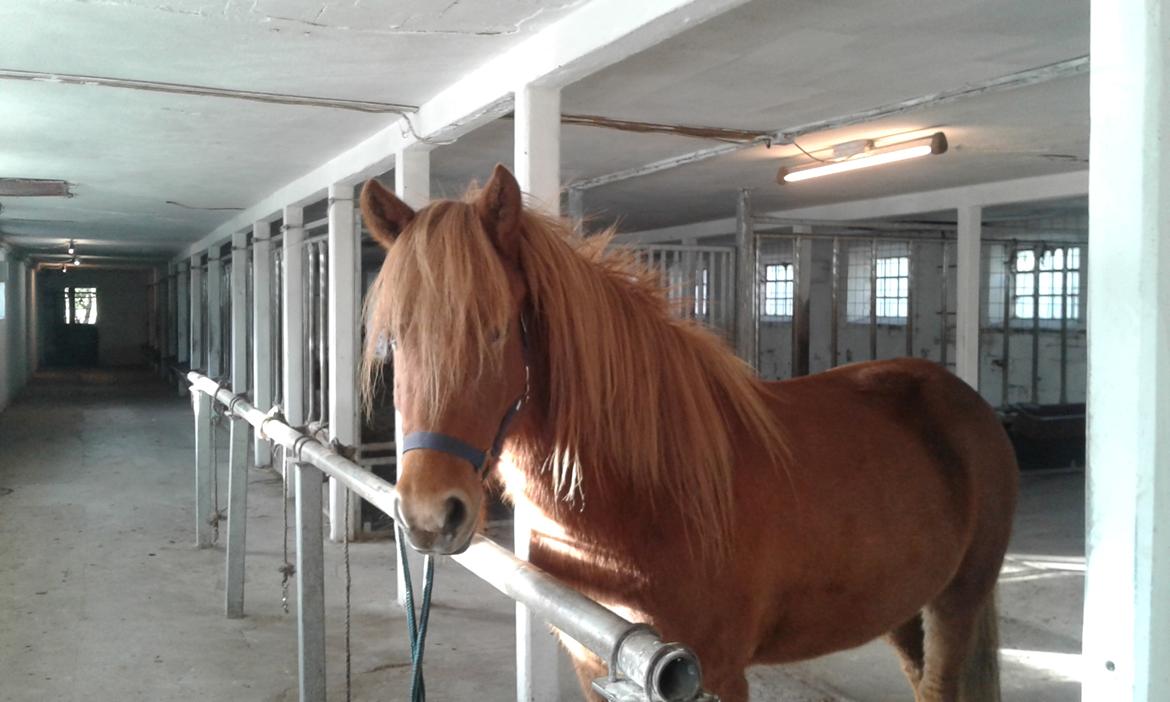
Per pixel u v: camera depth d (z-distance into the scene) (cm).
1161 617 101
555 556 162
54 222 960
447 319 133
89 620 388
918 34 286
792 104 392
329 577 454
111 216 893
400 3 252
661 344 164
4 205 792
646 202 754
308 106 384
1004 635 369
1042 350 877
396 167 420
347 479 200
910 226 753
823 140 466
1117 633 104
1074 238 864
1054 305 870
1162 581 101
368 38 285
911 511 190
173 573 461
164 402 1321
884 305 944
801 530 169
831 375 228
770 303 1083
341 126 429
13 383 1382
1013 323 888
